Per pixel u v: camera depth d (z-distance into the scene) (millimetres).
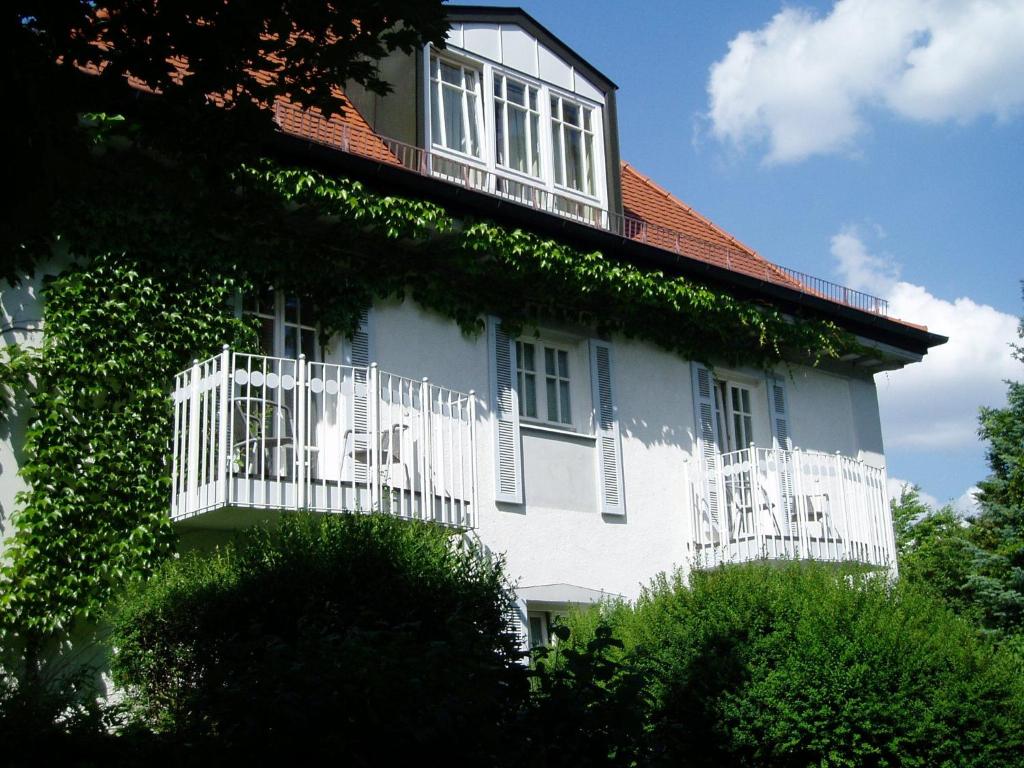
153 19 7719
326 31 8180
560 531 13094
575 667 7355
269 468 10914
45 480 10031
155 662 9188
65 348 10359
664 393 14609
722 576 11383
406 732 6539
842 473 14852
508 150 14094
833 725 10289
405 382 12375
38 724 7789
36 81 7137
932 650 10898
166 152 8859
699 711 10383
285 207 11492
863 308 16297
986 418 24047
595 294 13758
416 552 9633
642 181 17672
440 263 12852
